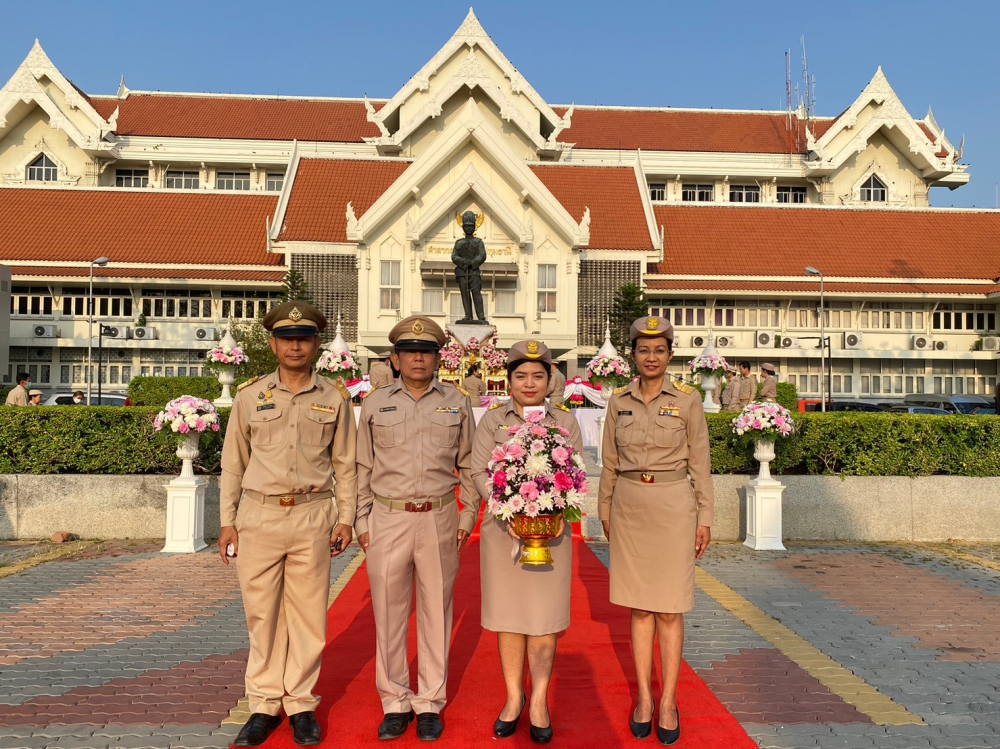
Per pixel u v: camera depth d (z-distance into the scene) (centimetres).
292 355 535
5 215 4066
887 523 1257
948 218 4553
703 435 555
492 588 525
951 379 4372
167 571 1002
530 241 3472
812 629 767
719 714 556
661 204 4447
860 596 900
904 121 5312
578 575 977
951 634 757
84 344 3922
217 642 716
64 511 1220
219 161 5206
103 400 3325
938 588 941
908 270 4238
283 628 536
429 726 514
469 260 2314
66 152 5178
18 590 904
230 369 1938
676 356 4184
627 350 3606
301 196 3919
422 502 540
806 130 5397
